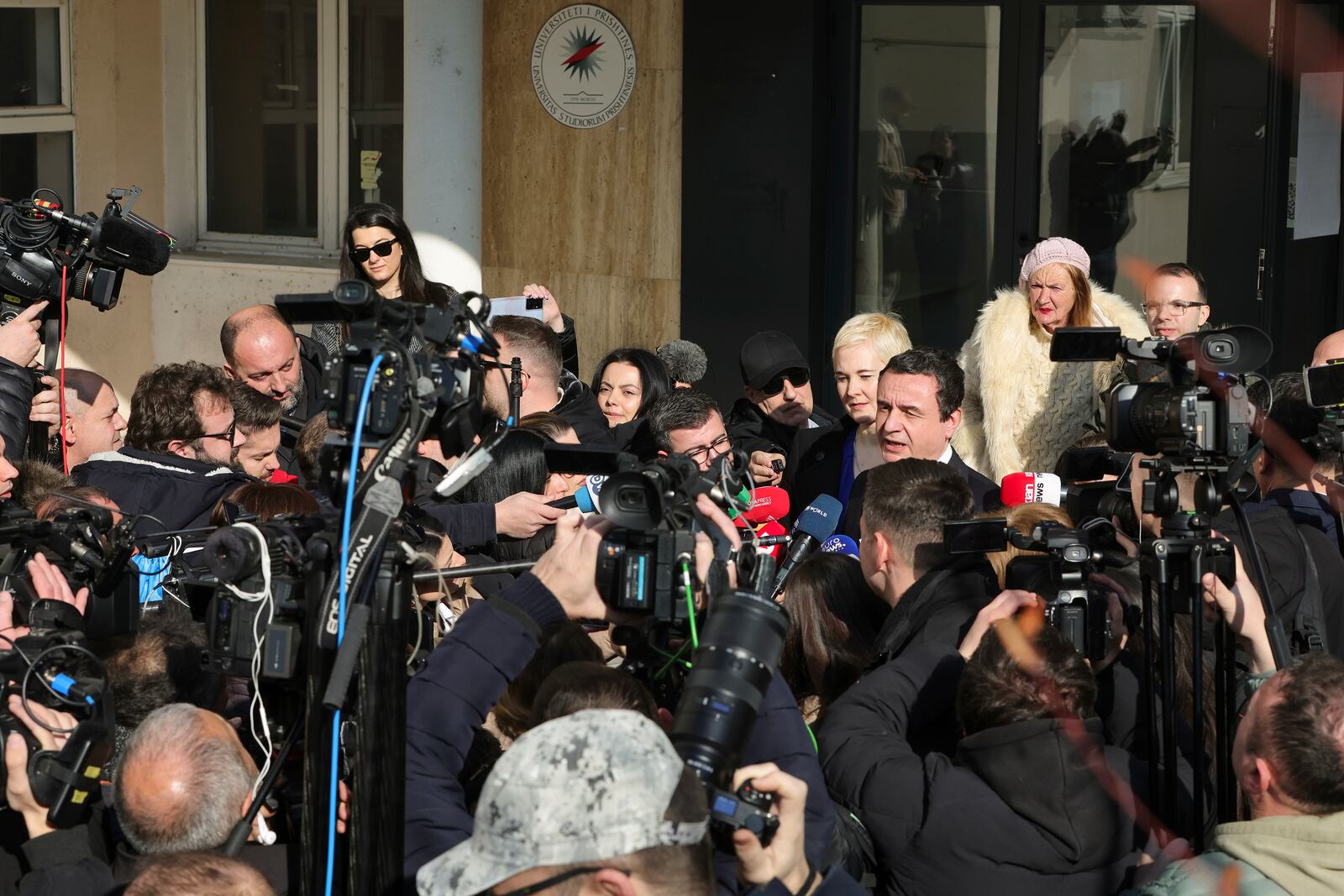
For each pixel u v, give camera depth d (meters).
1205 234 7.58
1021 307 5.21
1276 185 7.48
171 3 8.78
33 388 4.13
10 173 8.02
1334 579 3.68
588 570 2.40
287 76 8.95
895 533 3.20
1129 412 2.95
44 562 2.95
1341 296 7.68
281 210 9.02
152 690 2.79
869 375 4.86
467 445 2.37
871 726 2.83
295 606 2.38
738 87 7.83
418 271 5.65
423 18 7.01
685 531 2.38
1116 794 2.62
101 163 8.45
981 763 2.62
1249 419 2.84
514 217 8.43
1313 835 2.37
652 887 1.80
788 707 2.43
